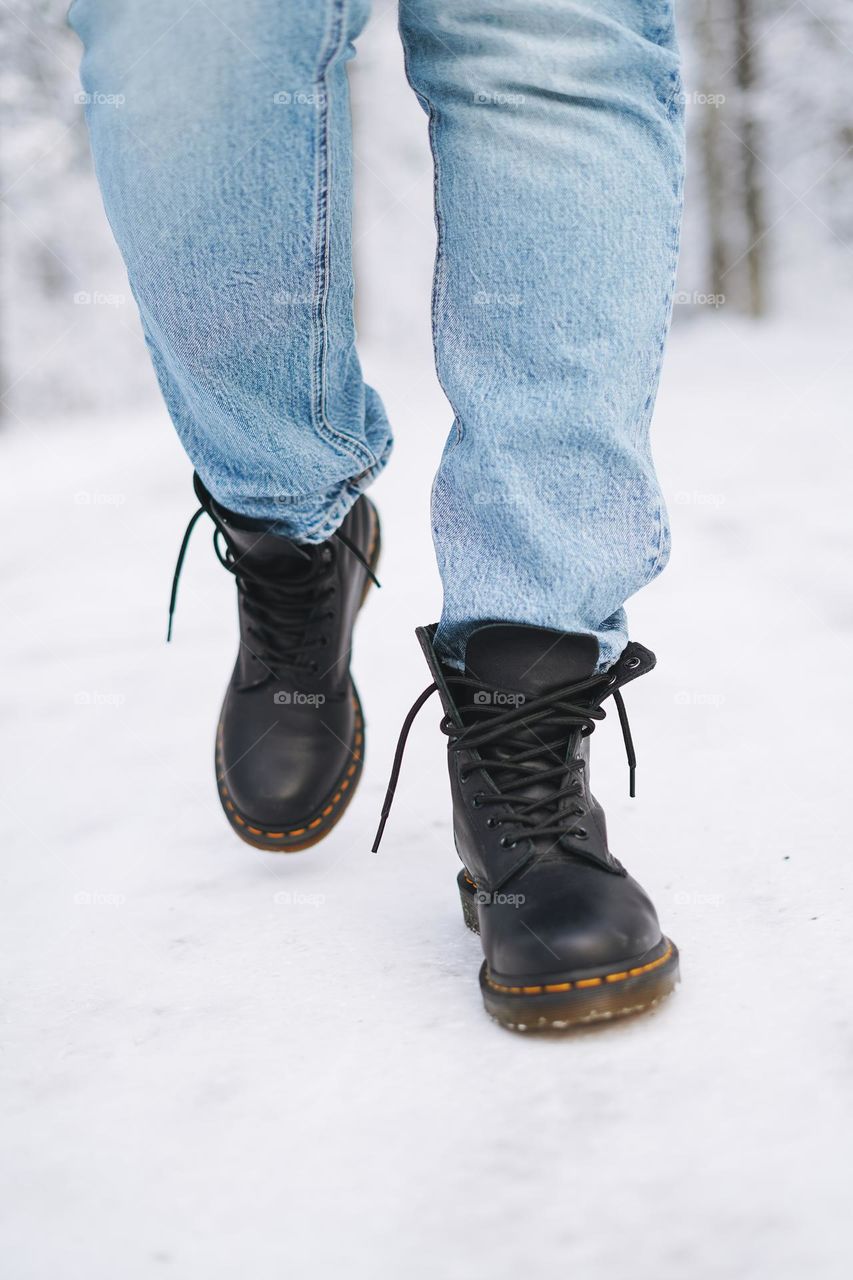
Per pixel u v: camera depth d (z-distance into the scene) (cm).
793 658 175
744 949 83
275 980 86
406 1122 65
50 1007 84
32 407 1380
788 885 94
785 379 771
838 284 1605
